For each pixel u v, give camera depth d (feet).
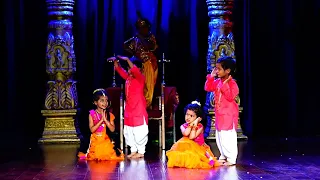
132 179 29.40
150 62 40.70
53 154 38.75
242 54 50.26
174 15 49.78
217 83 33.86
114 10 49.34
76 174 30.94
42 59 50.01
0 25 49.24
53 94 45.39
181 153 32.83
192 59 49.75
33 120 50.14
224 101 33.35
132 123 37.35
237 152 36.58
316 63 50.67
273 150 39.52
